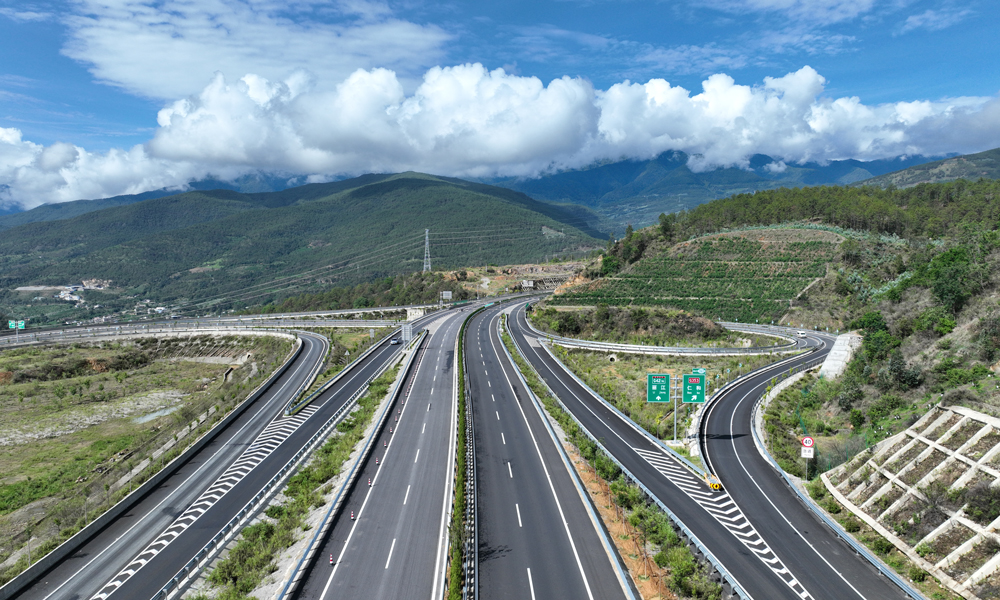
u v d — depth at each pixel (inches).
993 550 1353.3
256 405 3248.0
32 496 2578.7
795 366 3804.1
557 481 2033.7
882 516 1641.2
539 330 5339.6
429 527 1691.7
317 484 2087.8
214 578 1496.1
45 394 4352.9
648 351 4372.5
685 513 1786.4
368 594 1362.0
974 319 2645.2
